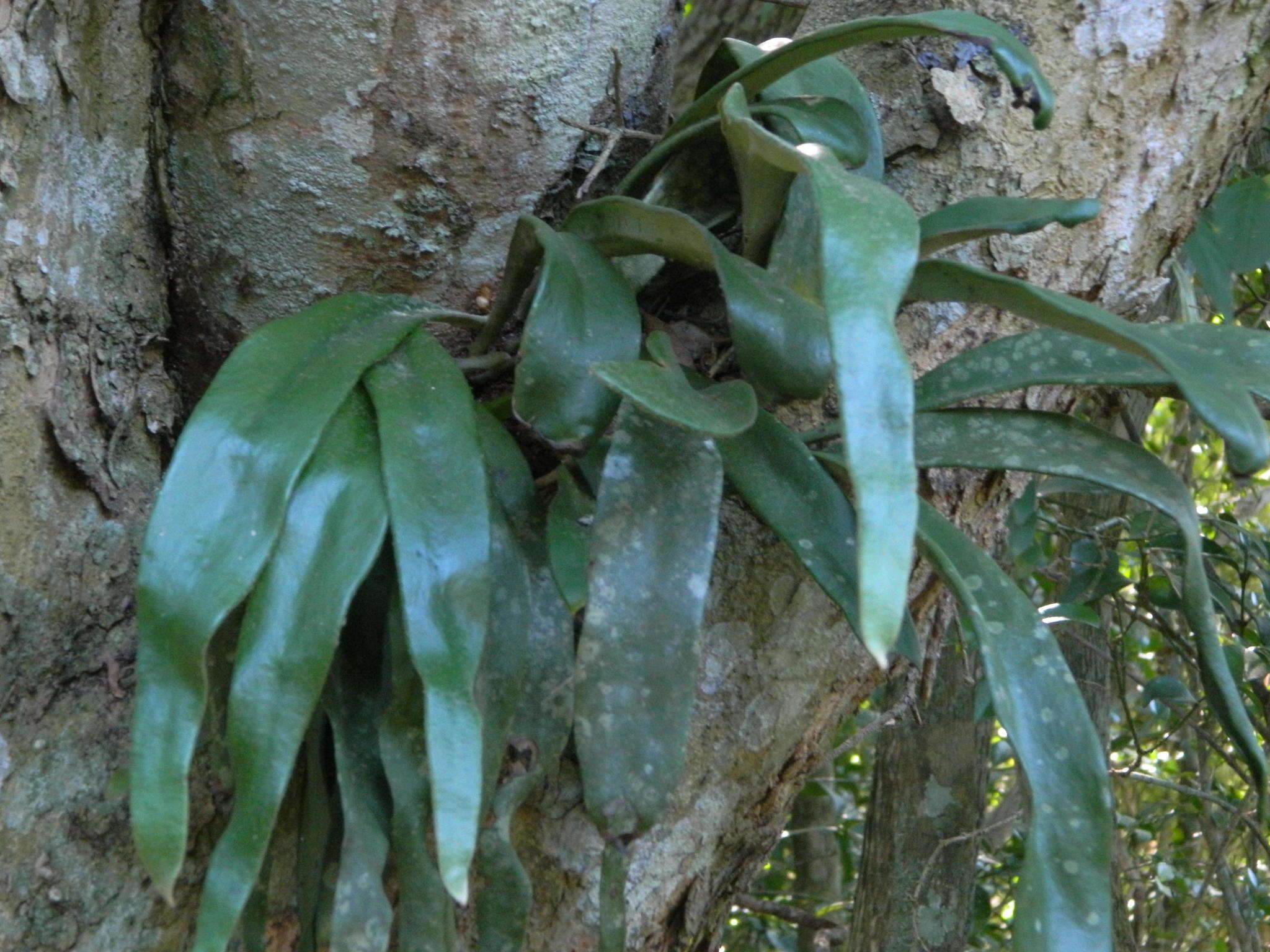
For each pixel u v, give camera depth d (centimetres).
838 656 106
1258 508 236
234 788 91
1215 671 95
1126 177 107
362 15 100
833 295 85
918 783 200
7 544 98
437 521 92
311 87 101
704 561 94
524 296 104
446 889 93
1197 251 134
